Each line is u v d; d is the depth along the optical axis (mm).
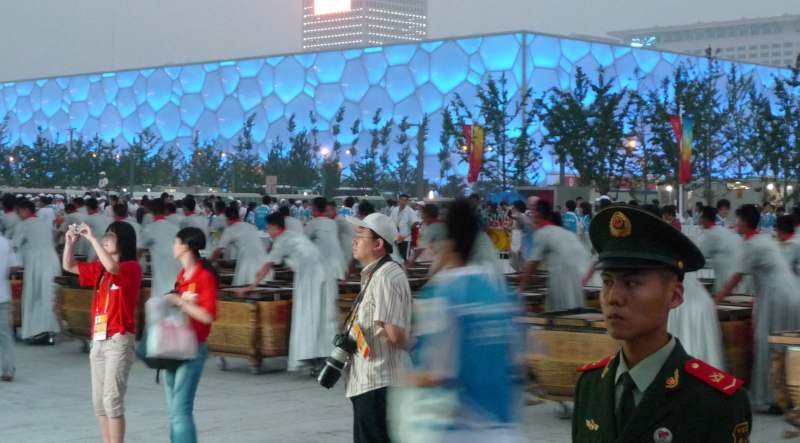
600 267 2783
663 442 2600
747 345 9695
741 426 2598
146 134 67562
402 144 54438
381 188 55156
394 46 55844
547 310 11062
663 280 2721
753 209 9539
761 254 9336
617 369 2760
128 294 7219
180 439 6738
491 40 51094
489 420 4117
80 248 18531
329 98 59062
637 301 2705
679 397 2621
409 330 5922
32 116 75438
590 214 23266
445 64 53188
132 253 7301
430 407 4164
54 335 14156
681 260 2723
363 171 56250
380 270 5988
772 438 8484
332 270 12688
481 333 4137
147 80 68812
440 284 4238
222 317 11695
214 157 64188
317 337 11266
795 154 42094
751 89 46938
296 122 60344
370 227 6020
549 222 11156
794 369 7969
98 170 67188
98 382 7270
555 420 9164
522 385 4301
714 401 2592
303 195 55969
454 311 4152
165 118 67562
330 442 8375
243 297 11531
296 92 60781
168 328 6656
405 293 5961
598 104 41438
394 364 5984
